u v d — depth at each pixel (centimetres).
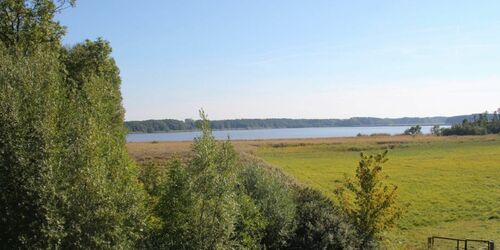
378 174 2455
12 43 2703
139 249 1495
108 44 3962
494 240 3472
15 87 1419
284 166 6431
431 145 10431
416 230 3891
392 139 12156
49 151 1333
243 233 1686
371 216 2394
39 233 1280
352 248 2159
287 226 2019
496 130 16862
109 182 1406
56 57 1719
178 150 4928
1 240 1315
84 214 1335
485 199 4984
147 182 1858
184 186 1538
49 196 1295
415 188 5597
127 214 1424
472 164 7475
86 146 1382
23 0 2895
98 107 1538
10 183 1311
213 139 1577
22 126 1359
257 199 2009
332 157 8100
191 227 1533
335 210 2344
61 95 1496
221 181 1543
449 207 4669
